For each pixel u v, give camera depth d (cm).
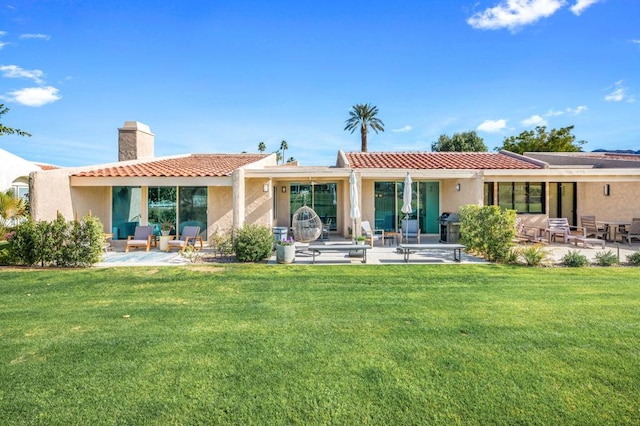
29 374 509
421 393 464
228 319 725
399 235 1864
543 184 2080
